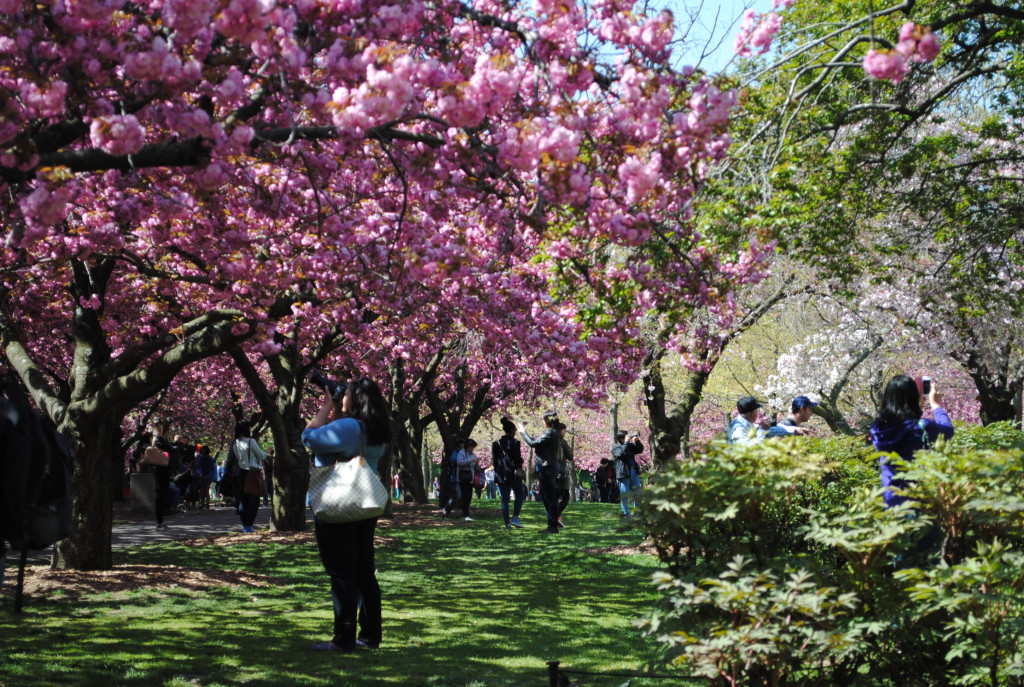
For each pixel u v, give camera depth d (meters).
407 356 19.27
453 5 6.44
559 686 5.23
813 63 8.45
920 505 4.96
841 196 11.70
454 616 8.93
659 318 12.27
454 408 29.27
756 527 4.73
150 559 13.05
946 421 7.38
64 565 10.80
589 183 5.45
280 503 17.33
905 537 4.94
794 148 9.00
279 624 8.37
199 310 13.57
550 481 17.95
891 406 7.03
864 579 4.65
